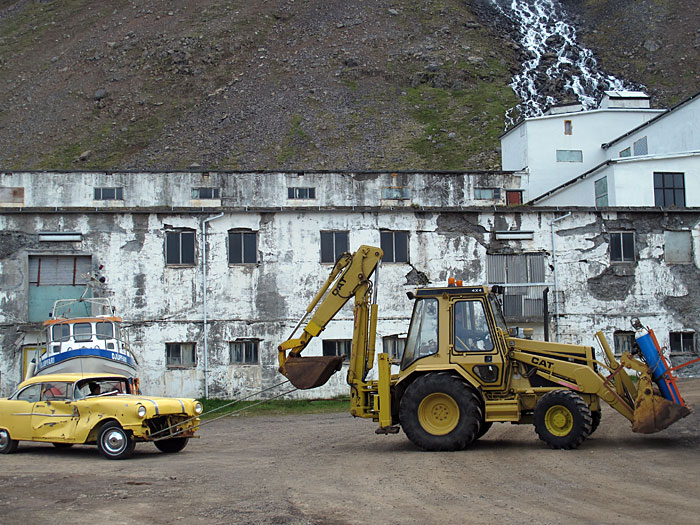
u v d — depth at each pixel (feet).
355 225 93.35
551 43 388.78
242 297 91.50
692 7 388.78
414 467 39.75
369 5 418.92
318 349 90.79
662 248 95.09
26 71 366.84
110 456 46.62
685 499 30.91
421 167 255.91
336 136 289.74
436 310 48.03
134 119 320.91
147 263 90.84
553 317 93.40
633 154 141.59
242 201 145.89
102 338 76.43
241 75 353.31
